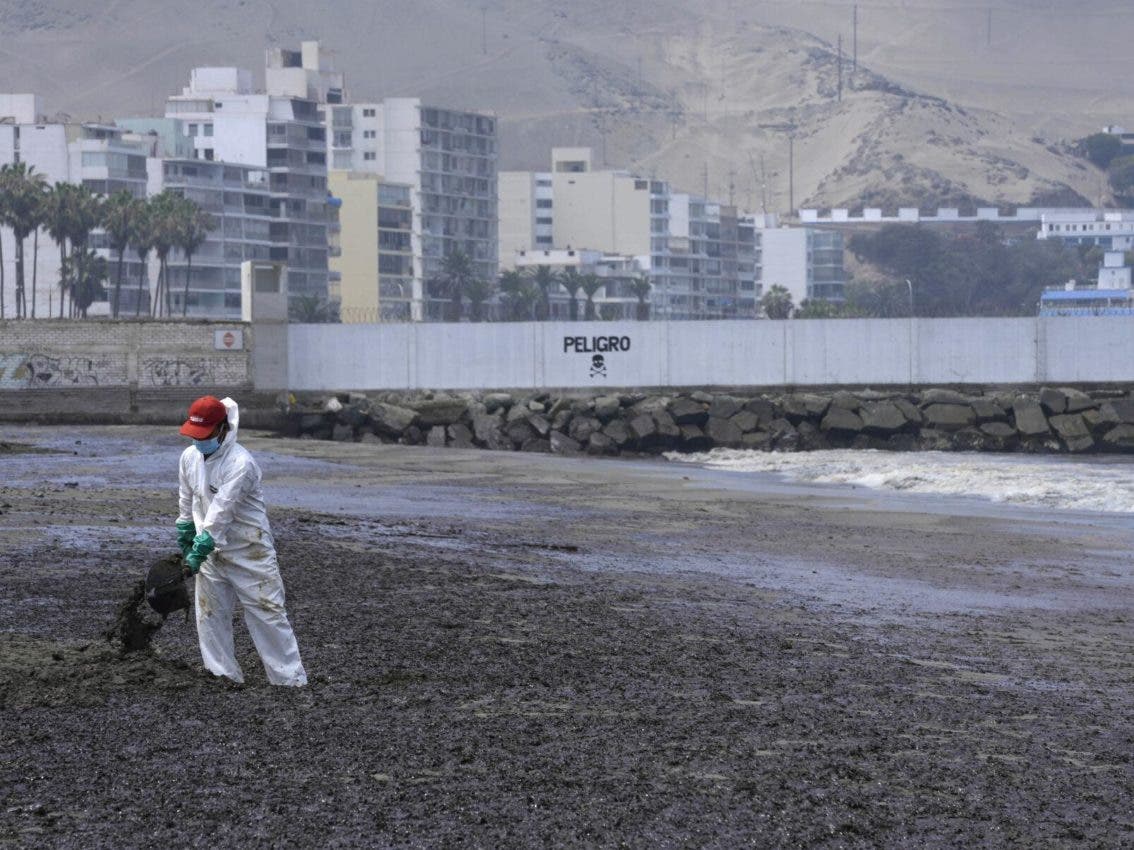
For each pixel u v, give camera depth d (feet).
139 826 71.36
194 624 120.78
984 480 337.93
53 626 118.32
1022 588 175.63
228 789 77.25
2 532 175.11
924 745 93.81
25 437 410.72
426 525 215.51
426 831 72.02
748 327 517.96
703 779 82.84
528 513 246.27
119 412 496.23
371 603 138.51
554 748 88.07
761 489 319.06
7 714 90.68
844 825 75.72
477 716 95.40
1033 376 514.68
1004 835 76.07
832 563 192.44
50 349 494.18
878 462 430.61
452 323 520.42
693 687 108.27
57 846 68.39
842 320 516.32
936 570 188.65
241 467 96.68
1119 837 76.74
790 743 92.32
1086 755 93.71
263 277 510.17
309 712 93.61
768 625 139.54
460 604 140.56
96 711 91.91
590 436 494.59
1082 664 127.34
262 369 504.43
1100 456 480.23
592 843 71.51
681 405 498.28
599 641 124.98
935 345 515.09
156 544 170.50
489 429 498.69
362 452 405.80
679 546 205.16
